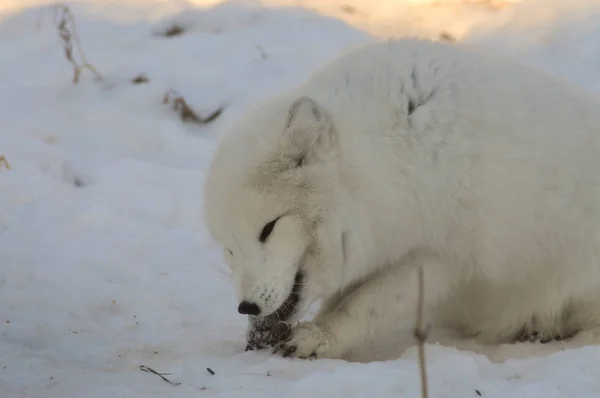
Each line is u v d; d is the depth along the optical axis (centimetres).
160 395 757
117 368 861
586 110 994
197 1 2070
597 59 1788
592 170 960
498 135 930
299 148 877
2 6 2027
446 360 821
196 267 1212
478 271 969
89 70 1794
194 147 1602
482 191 923
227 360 876
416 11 2062
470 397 750
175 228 1350
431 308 988
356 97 930
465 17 2039
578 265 966
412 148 912
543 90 985
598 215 957
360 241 912
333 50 1877
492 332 1022
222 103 1730
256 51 1873
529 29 1880
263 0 2058
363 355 964
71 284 1130
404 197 910
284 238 880
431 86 938
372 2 2097
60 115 1669
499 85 959
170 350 933
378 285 945
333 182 887
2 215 1306
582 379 776
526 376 809
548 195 941
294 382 777
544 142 946
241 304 875
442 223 930
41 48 1888
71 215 1327
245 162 882
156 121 1656
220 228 896
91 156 1568
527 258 961
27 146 1517
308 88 964
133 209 1377
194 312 1075
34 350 905
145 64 1825
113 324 1023
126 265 1196
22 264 1170
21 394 763
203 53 1864
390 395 752
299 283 912
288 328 922
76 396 757
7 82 1772
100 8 2022
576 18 1878
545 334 1008
